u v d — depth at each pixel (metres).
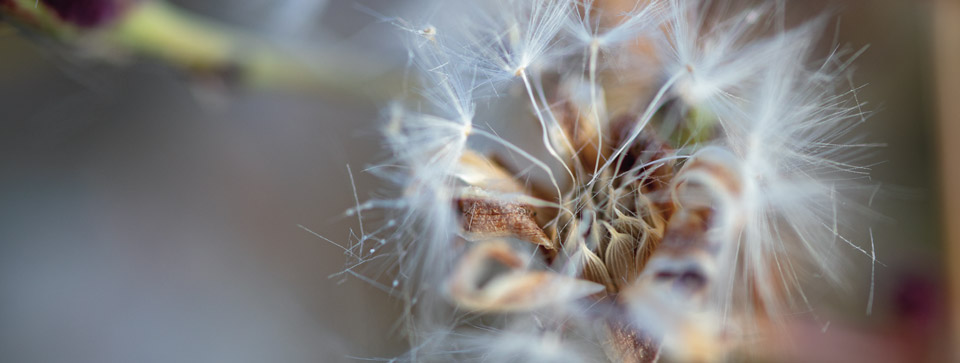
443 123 0.05
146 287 0.08
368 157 0.07
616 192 0.05
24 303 0.08
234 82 0.06
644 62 0.05
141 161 0.08
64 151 0.08
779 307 0.06
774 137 0.05
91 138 0.08
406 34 0.06
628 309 0.05
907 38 0.06
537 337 0.06
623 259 0.05
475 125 0.05
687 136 0.05
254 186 0.08
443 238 0.06
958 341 0.06
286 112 0.08
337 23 0.07
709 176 0.05
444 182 0.05
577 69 0.05
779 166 0.05
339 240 0.08
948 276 0.06
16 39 0.07
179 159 0.08
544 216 0.05
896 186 0.06
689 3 0.06
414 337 0.06
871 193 0.06
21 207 0.08
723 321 0.05
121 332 0.08
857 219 0.06
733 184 0.05
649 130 0.05
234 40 0.06
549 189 0.05
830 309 0.06
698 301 0.05
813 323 0.06
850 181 0.06
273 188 0.08
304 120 0.08
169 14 0.06
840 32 0.06
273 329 0.08
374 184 0.07
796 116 0.06
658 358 0.05
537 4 0.06
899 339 0.06
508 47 0.06
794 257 0.06
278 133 0.08
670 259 0.05
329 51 0.07
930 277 0.06
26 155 0.08
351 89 0.07
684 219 0.05
